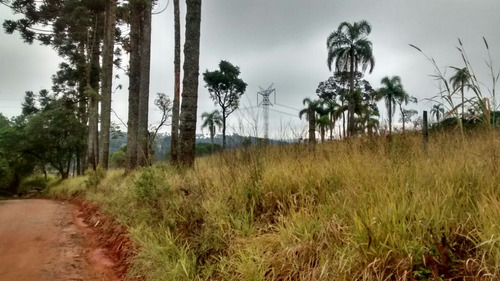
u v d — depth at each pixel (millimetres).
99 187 15695
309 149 7000
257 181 5551
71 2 26031
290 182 5234
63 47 29750
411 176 4312
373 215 3334
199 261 4512
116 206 9555
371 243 2996
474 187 3637
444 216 3105
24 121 42406
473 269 2613
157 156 13320
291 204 4574
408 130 6781
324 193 4754
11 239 8109
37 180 42156
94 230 9297
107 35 24078
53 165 38312
